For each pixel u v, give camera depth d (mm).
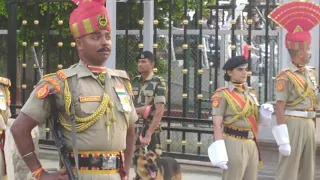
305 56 6129
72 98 3119
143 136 5992
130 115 3381
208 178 7469
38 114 3102
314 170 6379
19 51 10664
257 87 10375
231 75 5316
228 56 10484
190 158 7832
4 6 10367
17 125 3105
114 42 7871
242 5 10812
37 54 10750
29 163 3143
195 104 9852
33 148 3160
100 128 3143
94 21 3127
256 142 5367
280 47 7285
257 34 9633
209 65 10617
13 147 5996
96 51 3164
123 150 3342
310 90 6137
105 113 3164
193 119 7777
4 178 5168
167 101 8211
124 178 3287
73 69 3211
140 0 8359
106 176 3168
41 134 8852
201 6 7766
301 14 6086
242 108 5223
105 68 3295
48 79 3158
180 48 10688
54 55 10547
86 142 3123
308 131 6152
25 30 9203
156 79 6102
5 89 5266
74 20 3191
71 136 3105
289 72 6113
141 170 5812
